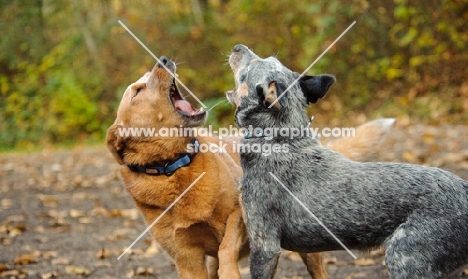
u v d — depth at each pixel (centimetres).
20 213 1262
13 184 1570
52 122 2544
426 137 1492
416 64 2092
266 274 625
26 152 2336
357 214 586
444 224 554
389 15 2216
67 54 2681
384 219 576
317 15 2325
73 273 882
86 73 2639
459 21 2088
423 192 566
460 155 1262
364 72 2228
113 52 2617
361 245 598
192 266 673
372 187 586
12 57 2720
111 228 1120
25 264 930
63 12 2752
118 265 916
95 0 2742
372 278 796
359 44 2241
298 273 846
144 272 868
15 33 2731
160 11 2619
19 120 2584
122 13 2583
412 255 556
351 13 2206
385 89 2181
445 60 2069
